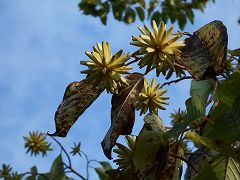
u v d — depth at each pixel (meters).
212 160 0.79
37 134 1.76
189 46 0.80
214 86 0.93
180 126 0.80
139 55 0.81
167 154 0.79
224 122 0.79
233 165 0.79
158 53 0.80
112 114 0.80
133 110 0.79
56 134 0.81
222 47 0.77
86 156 1.41
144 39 0.80
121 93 0.81
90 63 0.81
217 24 0.79
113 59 0.81
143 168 0.79
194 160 0.89
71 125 0.81
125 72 0.81
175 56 0.80
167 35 0.81
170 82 0.83
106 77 0.81
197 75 0.77
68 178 1.33
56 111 0.82
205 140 0.78
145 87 0.87
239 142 0.82
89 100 0.82
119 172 0.83
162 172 0.81
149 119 0.81
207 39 0.79
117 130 0.77
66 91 0.82
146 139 0.80
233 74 0.78
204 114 0.80
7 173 1.54
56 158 1.33
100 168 1.40
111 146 0.76
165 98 0.87
